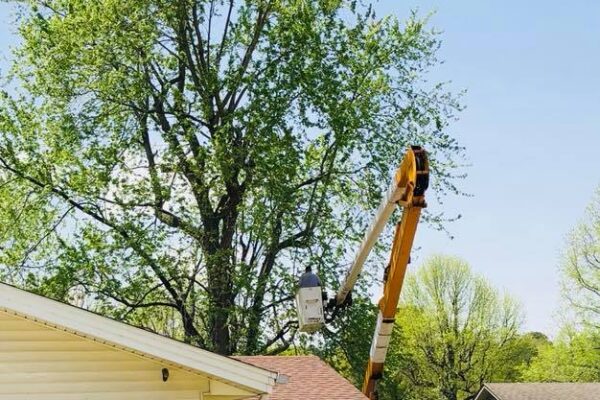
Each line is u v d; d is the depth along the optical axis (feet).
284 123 90.12
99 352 37.68
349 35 94.48
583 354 151.33
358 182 94.73
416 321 174.60
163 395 37.73
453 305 175.52
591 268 148.36
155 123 93.76
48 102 90.07
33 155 89.51
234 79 90.27
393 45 95.30
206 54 93.66
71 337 37.63
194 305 91.71
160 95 90.63
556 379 154.40
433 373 173.88
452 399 172.76
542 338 206.69
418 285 177.06
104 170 88.38
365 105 91.45
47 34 89.40
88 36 87.61
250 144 89.71
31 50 90.12
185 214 90.74
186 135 88.07
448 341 173.58
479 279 176.76
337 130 90.27
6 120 89.45
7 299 34.60
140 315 95.20
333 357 94.99
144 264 88.69
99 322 35.24
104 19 86.99
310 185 94.99
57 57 88.38
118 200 89.71
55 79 88.89
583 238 148.56
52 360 37.24
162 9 89.25
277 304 91.30
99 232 89.25
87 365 37.47
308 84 89.25
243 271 88.79
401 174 39.78
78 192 87.40
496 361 174.60
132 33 87.81
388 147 93.20
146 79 91.20
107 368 37.58
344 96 92.48
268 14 93.25
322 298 48.44
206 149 88.02
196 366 35.83
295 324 93.40
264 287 90.12
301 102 90.89
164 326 102.17
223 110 92.73
